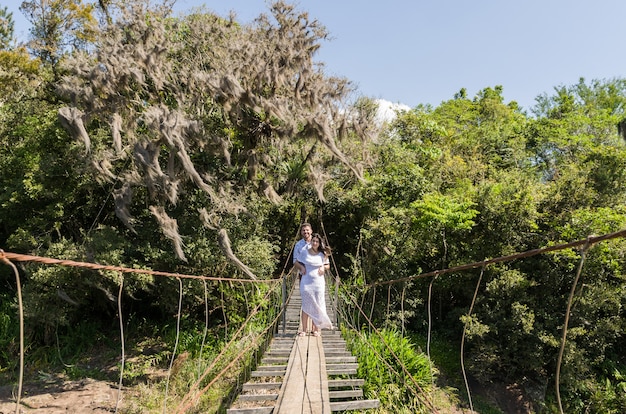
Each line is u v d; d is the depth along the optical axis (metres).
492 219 12.38
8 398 9.09
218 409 7.81
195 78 10.48
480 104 25.33
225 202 10.23
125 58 9.92
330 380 5.46
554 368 11.09
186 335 11.38
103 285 10.49
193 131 9.02
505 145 19.58
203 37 12.23
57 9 13.48
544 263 11.62
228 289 11.36
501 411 10.62
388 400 7.71
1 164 13.41
